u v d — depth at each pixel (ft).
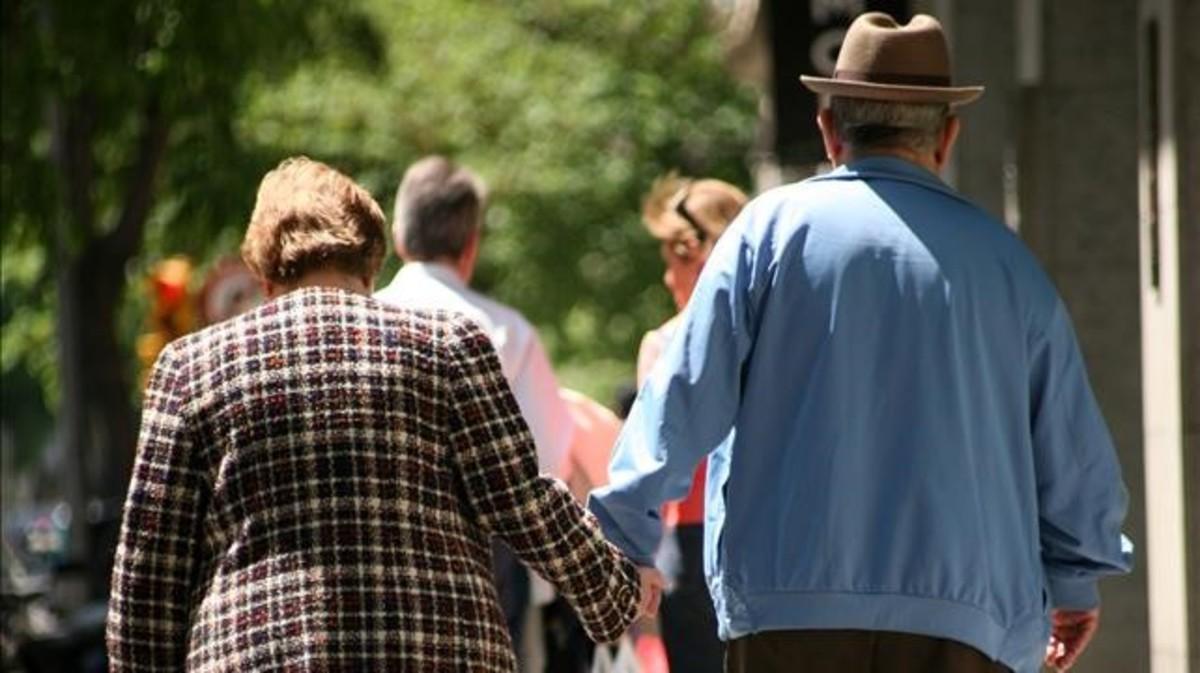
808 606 46.24
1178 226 76.28
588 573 45.01
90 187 165.68
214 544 43.60
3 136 146.92
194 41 145.07
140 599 43.68
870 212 47.09
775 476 46.83
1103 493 48.08
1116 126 102.83
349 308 44.68
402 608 42.73
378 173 274.77
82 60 142.31
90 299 179.32
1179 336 76.18
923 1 126.21
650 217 71.46
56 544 322.14
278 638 42.39
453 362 44.32
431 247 69.82
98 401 182.29
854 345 46.65
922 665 46.42
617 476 47.32
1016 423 47.39
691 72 296.92
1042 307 47.50
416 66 281.33
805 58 145.28
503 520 44.24
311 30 155.43
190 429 43.75
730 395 47.16
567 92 290.56
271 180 46.75
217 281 160.04
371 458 43.32
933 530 46.11
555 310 291.79
